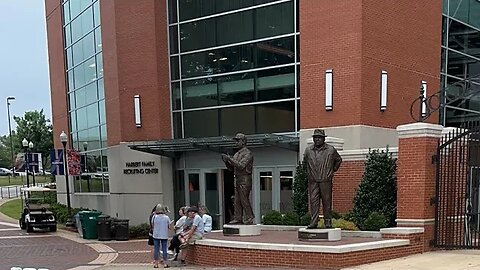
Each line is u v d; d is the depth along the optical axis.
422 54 19.05
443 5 21.28
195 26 21.83
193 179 22.00
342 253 9.41
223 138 18.53
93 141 27.59
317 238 10.93
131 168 22.67
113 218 20.91
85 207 28.39
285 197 18.75
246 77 20.28
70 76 31.19
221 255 11.26
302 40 17.39
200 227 12.23
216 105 21.22
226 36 20.89
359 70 16.02
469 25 22.92
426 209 11.25
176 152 22.11
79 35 28.95
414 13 18.58
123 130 22.83
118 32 22.78
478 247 10.98
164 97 22.19
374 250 9.98
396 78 17.55
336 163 11.27
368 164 13.35
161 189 22.05
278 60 19.31
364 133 16.05
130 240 20.03
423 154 11.25
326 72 16.67
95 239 20.34
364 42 16.12
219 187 21.08
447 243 11.34
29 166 36.00
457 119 21.92
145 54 22.19
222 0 20.98
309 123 17.16
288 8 19.00
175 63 22.42
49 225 23.25
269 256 10.30
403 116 17.83
